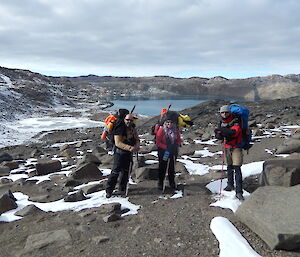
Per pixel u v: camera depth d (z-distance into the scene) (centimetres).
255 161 801
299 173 510
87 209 532
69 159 1077
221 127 524
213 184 612
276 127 1524
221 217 432
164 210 500
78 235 427
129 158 580
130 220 470
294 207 376
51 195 632
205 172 756
